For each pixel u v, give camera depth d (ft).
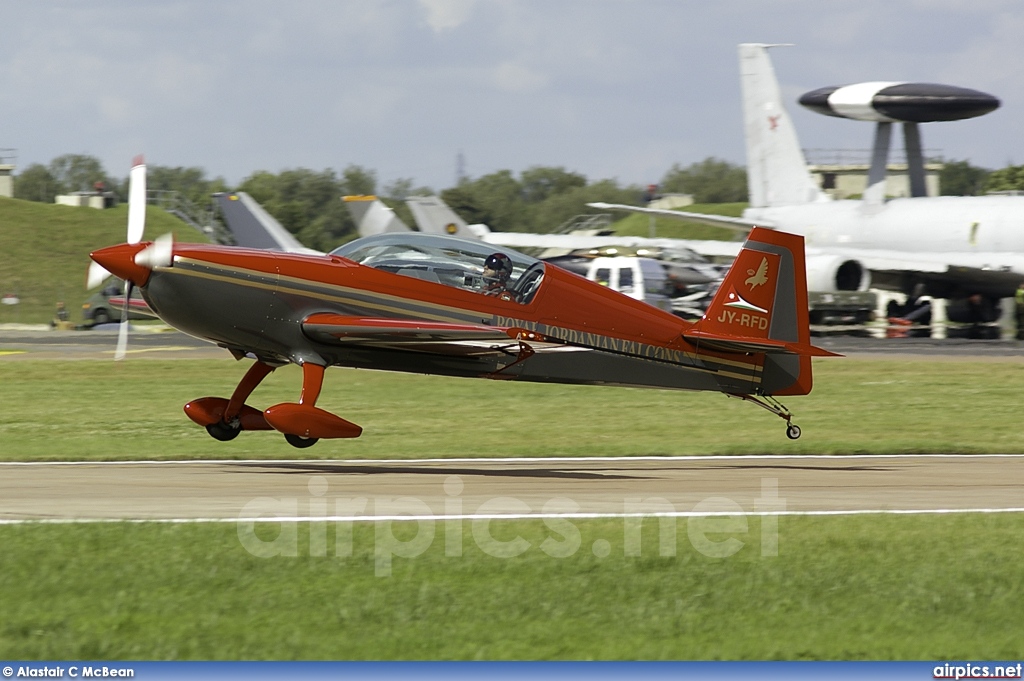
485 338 117.60
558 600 71.00
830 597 72.54
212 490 107.86
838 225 465.88
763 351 135.03
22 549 78.95
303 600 69.72
